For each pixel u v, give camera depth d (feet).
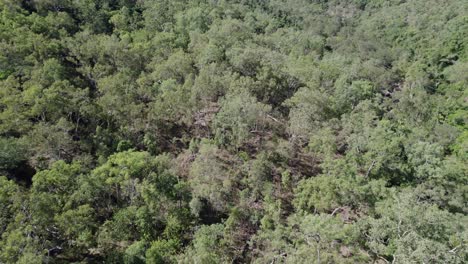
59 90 194.49
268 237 145.18
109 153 184.65
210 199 164.86
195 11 398.21
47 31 277.64
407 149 201.26
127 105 200.75
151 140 199.00
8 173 163.63
